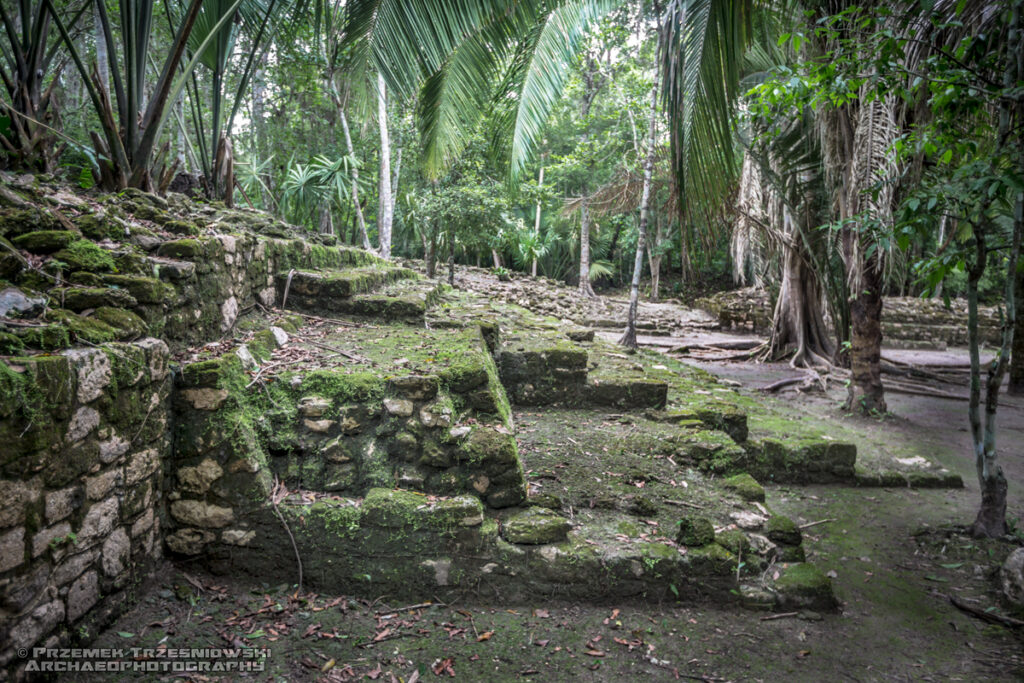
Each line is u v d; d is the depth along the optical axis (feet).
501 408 12.80
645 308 58.18
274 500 10.25
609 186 49.85
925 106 18.38
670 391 20.66
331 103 44.75
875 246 13.52
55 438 7.30
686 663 8.99
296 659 8.45
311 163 40.01
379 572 10.13
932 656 9.57
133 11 14.89
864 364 26.11
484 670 8.53
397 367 12.34
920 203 12.01
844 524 15.11
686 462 14.61
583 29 21.67
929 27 14.99
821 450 17.97
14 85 15.20
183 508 10.12
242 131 50.57
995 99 12.22
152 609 9.21
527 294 50.60
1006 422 26.58
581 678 8.48
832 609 10.76
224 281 12.84
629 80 55.26
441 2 14.32
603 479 13.01
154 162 16.47
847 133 23.12
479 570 10.23
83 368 7.77
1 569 6.53
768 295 53.98
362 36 14.38
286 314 15.34
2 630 6.58
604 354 22.41
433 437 11.03
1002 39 13.15
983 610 11.00
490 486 10.97
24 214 10.26
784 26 22.33
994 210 13.35
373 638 9.10
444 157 20.51
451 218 39.60
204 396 10.30
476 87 18.58
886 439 22.85
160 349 9.75
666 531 11.34
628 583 10.39
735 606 10.59
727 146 13.78
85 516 7.96
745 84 29.37
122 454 8.78
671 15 13.74
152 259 10.97
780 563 11.43
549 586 10.28
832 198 25.23
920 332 54.80
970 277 12.94
